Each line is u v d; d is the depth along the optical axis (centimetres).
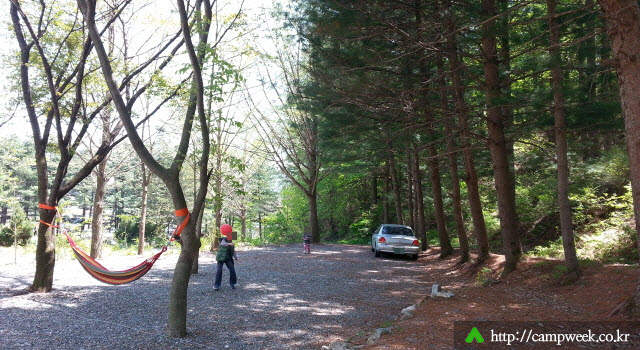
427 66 1162
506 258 1055
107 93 1044
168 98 1020
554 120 896
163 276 1164
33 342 531
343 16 844
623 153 1416
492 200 2320
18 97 1019
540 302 726
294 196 3656
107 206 4984
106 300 824
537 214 1992
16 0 859
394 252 1716
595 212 1742
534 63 796
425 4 933
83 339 552
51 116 978
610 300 662
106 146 1020
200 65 655
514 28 919
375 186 3562
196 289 970
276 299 866
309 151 2500
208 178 634
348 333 612
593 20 808
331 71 998
